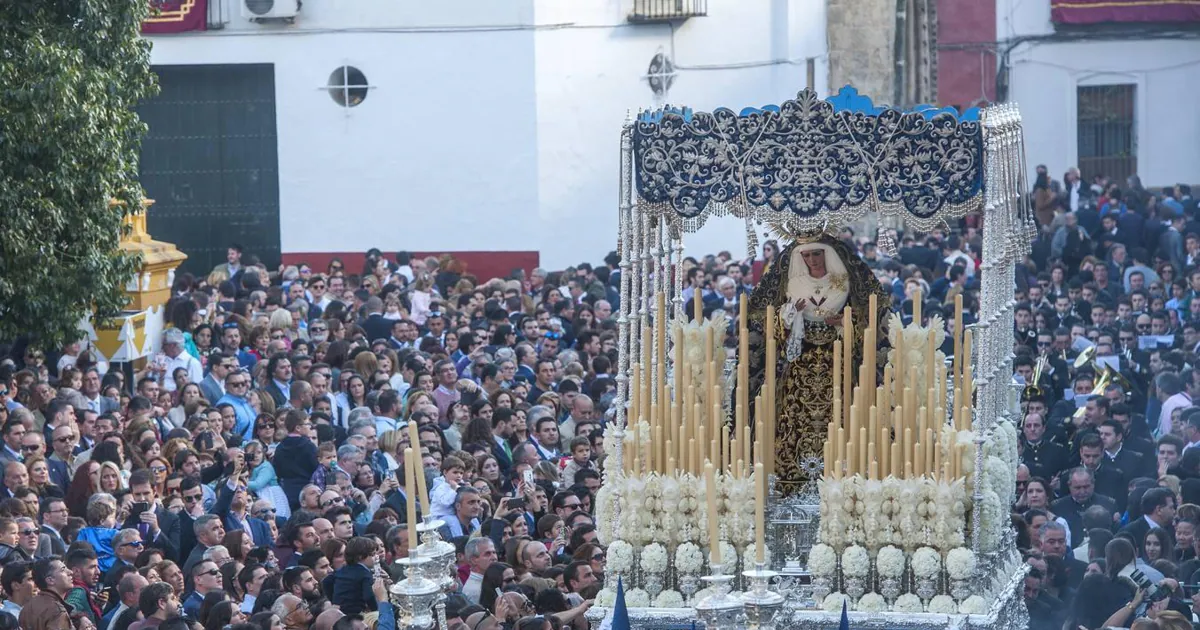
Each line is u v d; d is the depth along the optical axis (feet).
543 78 232.73
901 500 75.05
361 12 232.53
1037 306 167.63
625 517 76.69
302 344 143.64
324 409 123.65
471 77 232.94
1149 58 270.46
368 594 87.25
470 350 150.30
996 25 271.08
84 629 83.97
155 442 110.83
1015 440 83.41
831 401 79.71
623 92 236.02
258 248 238.48
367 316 162.81
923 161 75.51
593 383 134.92
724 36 237.25
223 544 93.56
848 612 74.74
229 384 127.13
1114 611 89.97
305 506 101.24
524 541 91.56
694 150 77.15
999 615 77.36
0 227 135.33
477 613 81.61
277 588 86.63
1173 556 96.89
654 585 76.64
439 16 231.91
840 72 242.99
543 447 121.49
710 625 51.19
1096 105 273.33
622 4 234.58
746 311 79.05
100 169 139.64
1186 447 116.16
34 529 91.81
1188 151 271.90
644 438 77.87
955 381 78.28
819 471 79.56
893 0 241.76
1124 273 190.80
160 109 236.84
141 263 144.56
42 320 138.72
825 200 76.43
